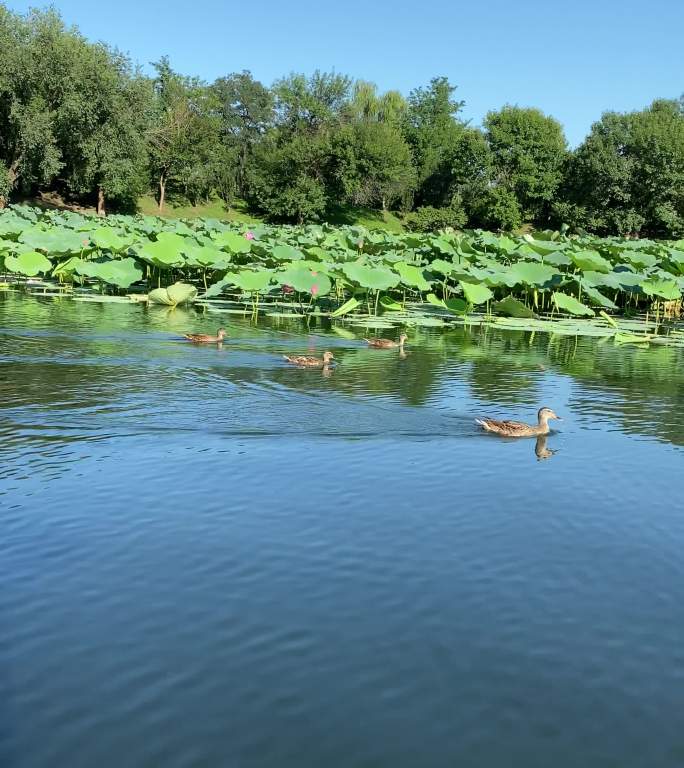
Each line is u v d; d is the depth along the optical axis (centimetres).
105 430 1334
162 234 3200
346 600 790
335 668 682
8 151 7006
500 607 785
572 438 1371
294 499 1045
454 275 2980
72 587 803
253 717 620
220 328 2430
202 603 778
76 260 3098
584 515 1018
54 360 1862
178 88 9262
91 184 7556
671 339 2566
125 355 1953
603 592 820
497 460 1230
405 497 1062
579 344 2467
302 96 9762
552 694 654
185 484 1089
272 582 822
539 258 3253
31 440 1270
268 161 9500
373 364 1992
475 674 678
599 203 9688
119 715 619
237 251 3381
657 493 1103
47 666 675
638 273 3209
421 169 10975
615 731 613
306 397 1602
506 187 10075
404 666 686
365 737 601
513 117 10006
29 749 582
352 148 9506
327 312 2920
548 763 579
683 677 681
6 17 6525
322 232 5131
